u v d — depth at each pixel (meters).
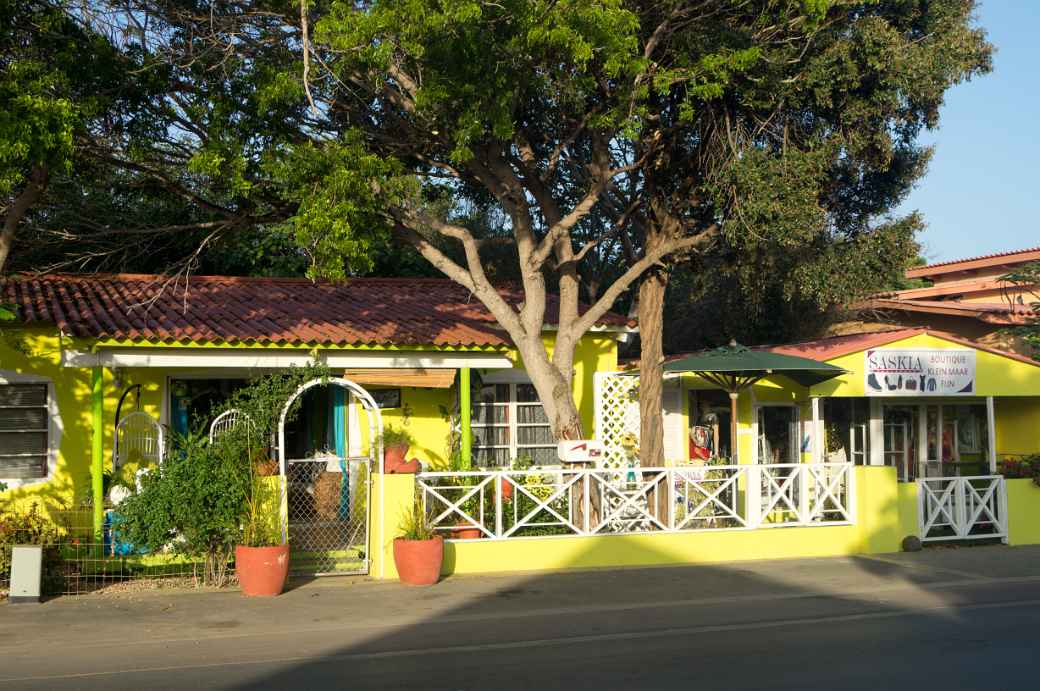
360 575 12.87
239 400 12.71
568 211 19.91
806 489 14.80
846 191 16.22
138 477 12.41
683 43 14.08
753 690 7.50
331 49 12.84
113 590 11.88
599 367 18.06
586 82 13.15
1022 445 18.38
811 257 15.73
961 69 14.12
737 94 14.56
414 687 7.70
